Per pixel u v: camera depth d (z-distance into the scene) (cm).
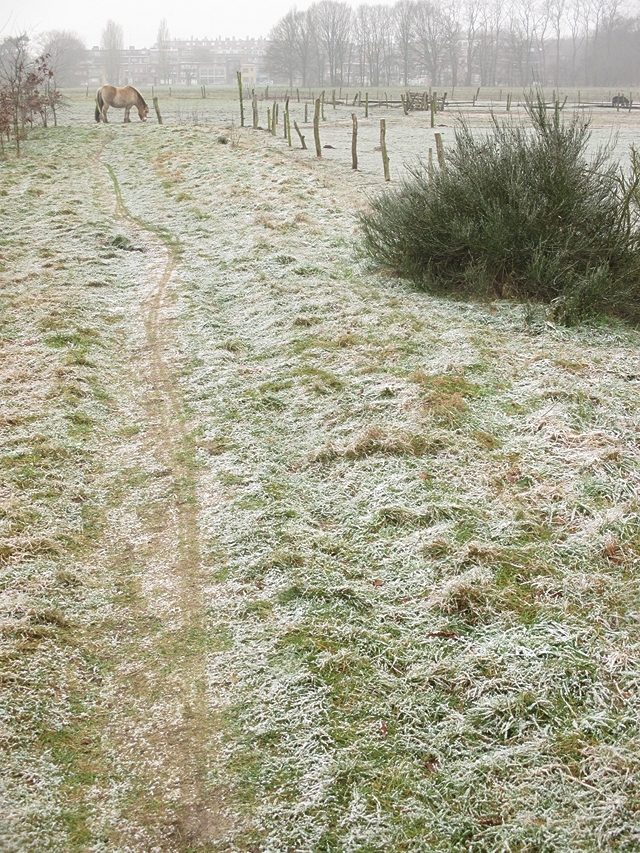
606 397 558
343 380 607
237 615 363
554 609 360
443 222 823
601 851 246
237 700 314
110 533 430
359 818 263
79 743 293
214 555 408
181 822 262
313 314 757
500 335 689
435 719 303
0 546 400
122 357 693
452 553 401
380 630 353
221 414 570
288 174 1569
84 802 269
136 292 880
